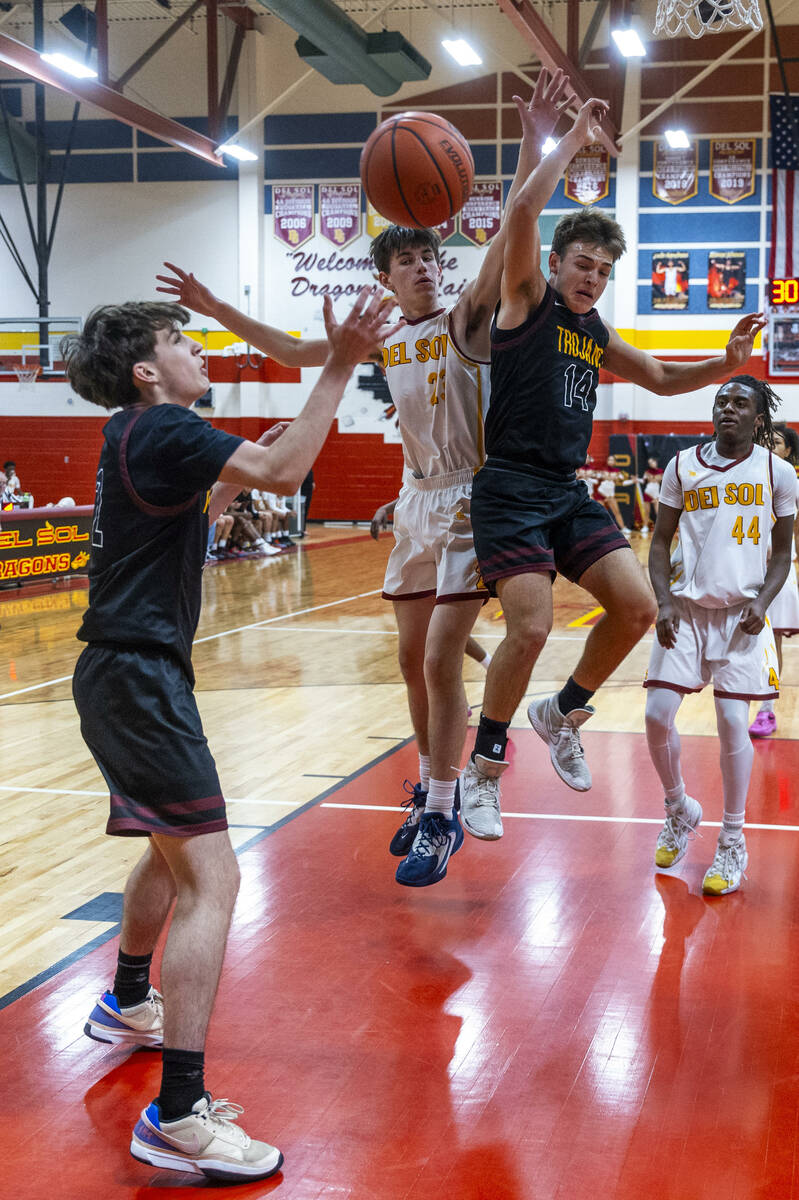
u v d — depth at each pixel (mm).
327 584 13891
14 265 23344
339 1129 2457
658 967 3311
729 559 3900
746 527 3904
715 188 21016
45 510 13250
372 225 22281
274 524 18625
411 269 3559
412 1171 2291
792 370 20844
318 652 9188
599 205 21453
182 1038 2307
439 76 21625
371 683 7914
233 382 22859
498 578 3182
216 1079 2674
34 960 3385
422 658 3904
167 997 2320
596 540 3236
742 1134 2420
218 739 6293
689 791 5219
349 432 23250
